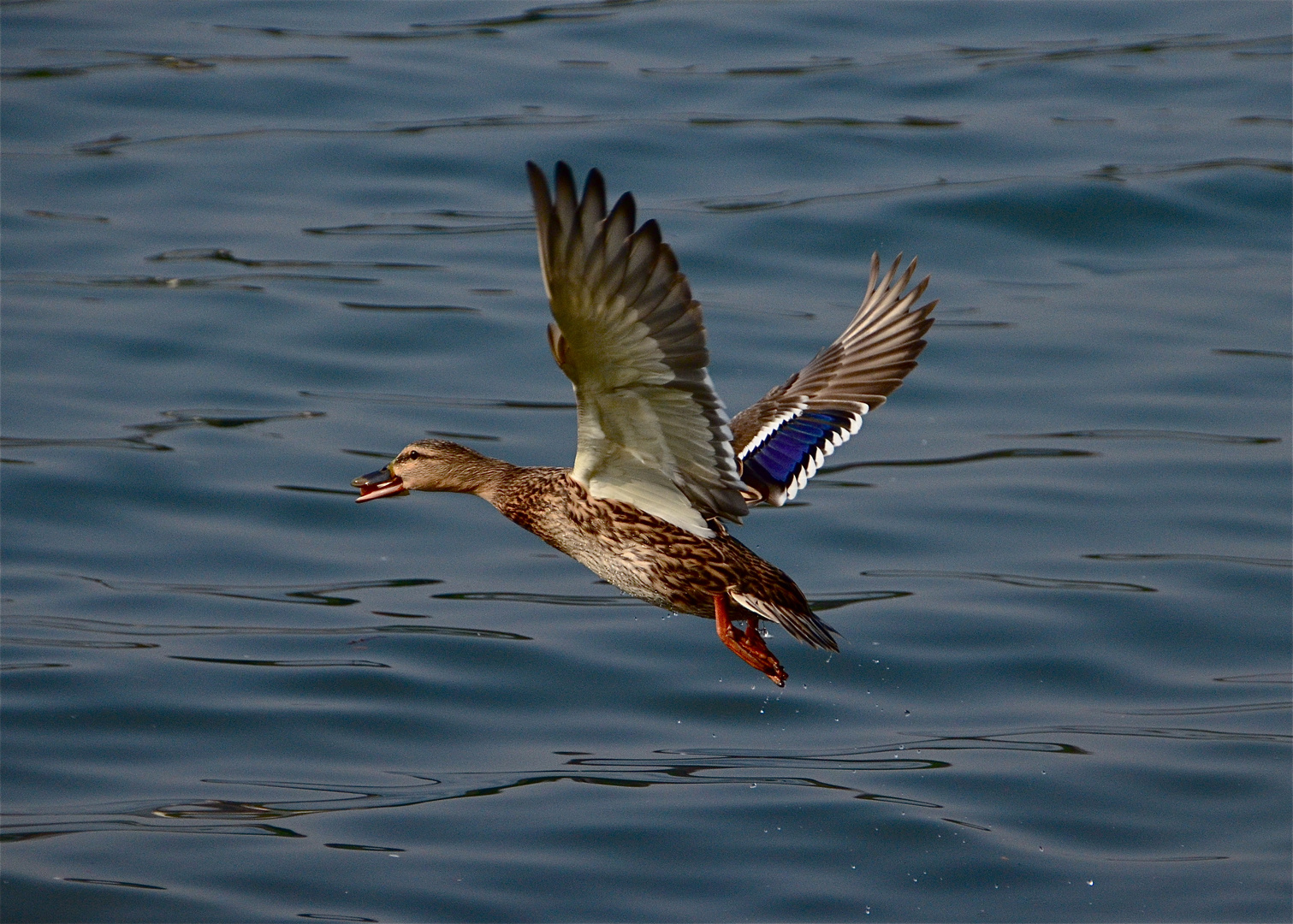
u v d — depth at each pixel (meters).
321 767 11.16
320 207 18.72
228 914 9.50
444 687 11.99
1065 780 10.90
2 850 10.10
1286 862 10.08
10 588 12.95
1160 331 16.41
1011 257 17.56
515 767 11.17
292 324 16.52
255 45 22.69
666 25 22.92
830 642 7.98
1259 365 15.85
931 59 21.89
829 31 22.84
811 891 9.85
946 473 14.55
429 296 16.97
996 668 12.06
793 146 19.39
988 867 10.09
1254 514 13.78
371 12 24.03
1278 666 12.07
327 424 15.10
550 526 8.50
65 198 18.91
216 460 14.55
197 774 10.99
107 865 9.99
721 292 16.77
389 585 13.34
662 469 7.40
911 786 10.91
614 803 10.76
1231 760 11.08
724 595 8.12
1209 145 19.52
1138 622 12.52
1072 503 14.02
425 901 9.66
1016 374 15.89
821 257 17.28
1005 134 19.75
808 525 13.88
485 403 15.34
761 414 9.09
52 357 15.98
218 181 19.11
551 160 18.97
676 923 9.55
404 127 20.19
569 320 6.37
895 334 9.23
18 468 14.35
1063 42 22.55
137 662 12.13
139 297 16.92
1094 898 9.79
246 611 12.85
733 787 10.92
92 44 22.81
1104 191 18.50
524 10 23.81
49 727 11.38
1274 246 17.77
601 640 12.68
